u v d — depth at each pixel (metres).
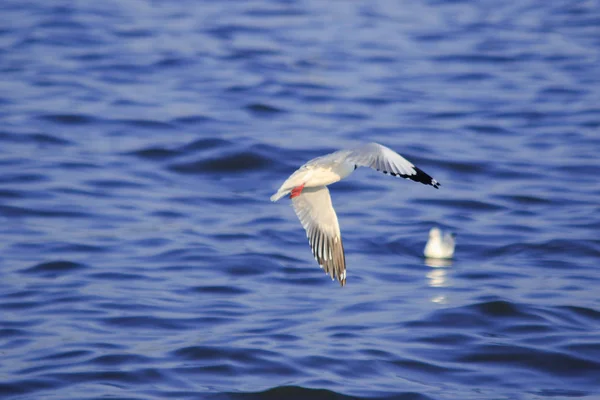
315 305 13.51
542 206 18.73
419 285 14.47
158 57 30.06
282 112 25.02
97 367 11.20
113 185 19.58
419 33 34.00
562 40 32.97
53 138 22.36
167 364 11.30
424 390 10.80
